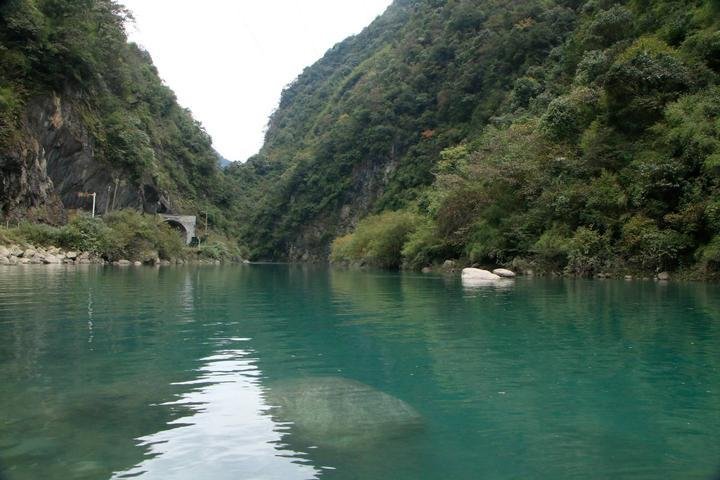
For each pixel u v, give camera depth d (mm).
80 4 45188
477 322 8578
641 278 20766
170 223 64875
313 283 20078
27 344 6332
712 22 25594
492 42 66438
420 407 4117
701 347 6355
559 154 27062
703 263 18875
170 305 10805
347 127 93312
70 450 3186
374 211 74688
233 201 100062
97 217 42094
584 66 30750
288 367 5414
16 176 36219
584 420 3824
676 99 23203
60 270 24062
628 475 2920
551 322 8516
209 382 4781
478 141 45000
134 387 4566
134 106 68625
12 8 38594
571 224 24641
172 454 3154
